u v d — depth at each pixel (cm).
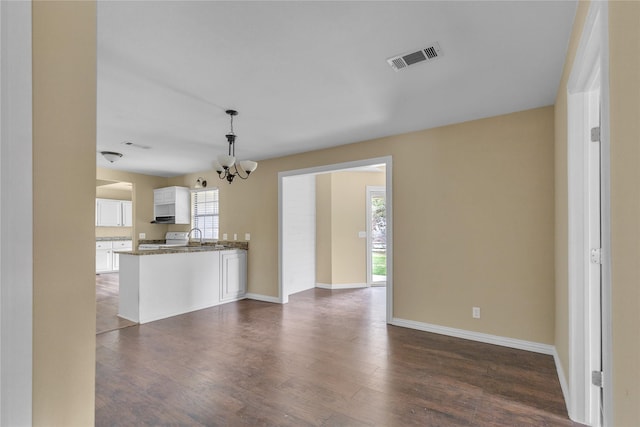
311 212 652
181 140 425
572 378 211
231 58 224
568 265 219
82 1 86
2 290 65
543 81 262
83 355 84
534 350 319
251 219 565
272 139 423
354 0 167
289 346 335
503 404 227
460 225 361
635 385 84
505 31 195
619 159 94
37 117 75
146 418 211
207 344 342
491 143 345
